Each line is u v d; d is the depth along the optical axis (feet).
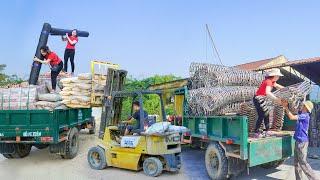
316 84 46.14
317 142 42.42
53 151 33.68
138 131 29.50
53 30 44.68
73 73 45.98
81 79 36.70
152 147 28.27
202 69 31.63
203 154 38.19
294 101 25.22
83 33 47.47
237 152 24.64
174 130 28.96
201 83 31.86
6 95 32.12
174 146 29.76
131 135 30.40
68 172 29.86
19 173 29.43
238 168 25.71
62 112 32.96
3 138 31.55
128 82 65.26
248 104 27.27
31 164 32.86
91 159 31.40
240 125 23.73
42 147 39.09
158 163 28.14
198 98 29.32
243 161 25.90
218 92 27.99
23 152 35.60
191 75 32.91
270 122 28.37
